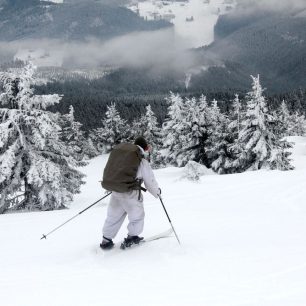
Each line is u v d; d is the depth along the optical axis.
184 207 10.67
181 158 43.44
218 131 38.72
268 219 8.63
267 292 4.07
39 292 4.39
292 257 5.45
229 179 16.75
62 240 7.36
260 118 31.95
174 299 3.97
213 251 5.85
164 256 5.55
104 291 4.31
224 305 3.76
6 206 18.11
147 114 61.50
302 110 131.25
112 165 5.85
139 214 5.95
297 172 16.81
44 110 18.25
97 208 11.90
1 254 6.60
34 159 17.72
